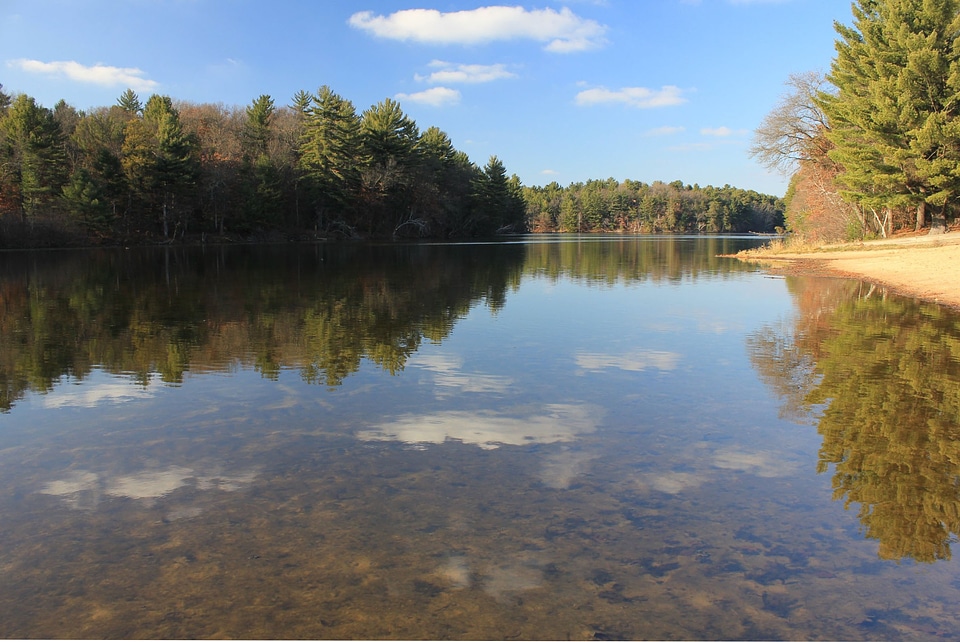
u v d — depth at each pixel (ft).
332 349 33.83
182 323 41.73
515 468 17.90
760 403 24.25
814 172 149.59
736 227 472.85
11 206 155.22
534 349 34.09
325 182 217.97
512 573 12.60
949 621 11.32
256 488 16.48
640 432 21.03
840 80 124.77
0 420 22.03
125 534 14.10
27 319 43.14
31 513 15.11
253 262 107.86
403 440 20.10
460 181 299.58
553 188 590.55
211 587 12.09
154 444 19.66
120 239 170.09
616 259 120.98
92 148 176.45
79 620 11.14
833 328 40.91
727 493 16.39
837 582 12.48
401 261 112.57
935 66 106.32
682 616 11.34
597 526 14.57
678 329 40.63
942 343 35.60
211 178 189.47
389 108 240.53
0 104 175.22
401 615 11.23
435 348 34.35
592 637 10.70
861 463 18.39
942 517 15.16
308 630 10.82
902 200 115.03
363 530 14.25
